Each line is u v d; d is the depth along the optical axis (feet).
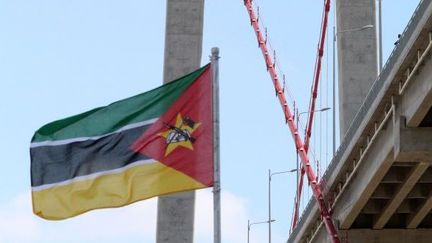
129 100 126.72
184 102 124.67
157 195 123.75
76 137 127.24
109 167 126.11
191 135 123.85
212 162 122.31
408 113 167.63
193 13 286.46
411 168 186.70
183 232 271.69
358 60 283.38
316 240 235.81
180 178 123.65
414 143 169.58
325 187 216.74
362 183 195.72
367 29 284.41
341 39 284.82
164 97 125.49
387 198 202.39
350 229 216.33
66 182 126.62
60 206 126.41
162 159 124.06
